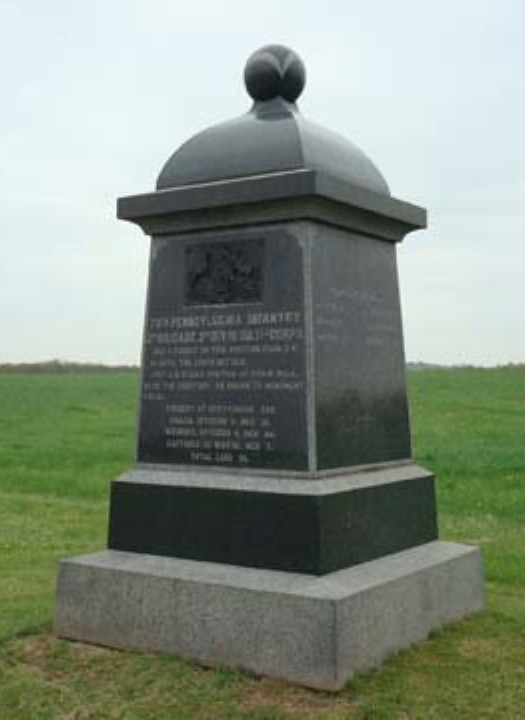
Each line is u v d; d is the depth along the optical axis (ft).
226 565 17.16
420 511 19.44
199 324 18.48
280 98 19.22
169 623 16.57
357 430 18.19
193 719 14.10
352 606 15.26
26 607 20.62
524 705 14.47
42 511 39.73
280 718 13.97
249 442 17.57
